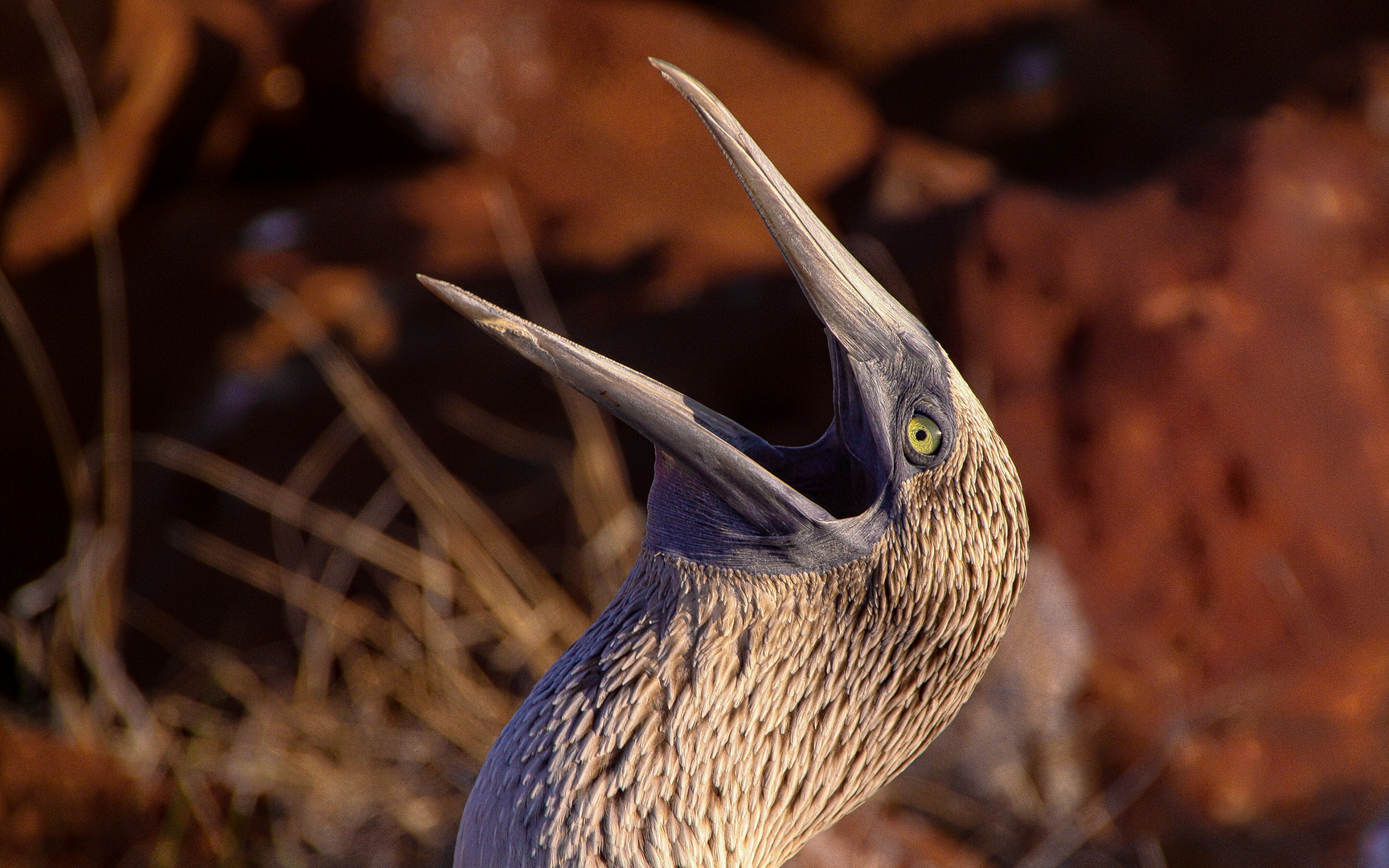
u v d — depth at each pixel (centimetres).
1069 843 870
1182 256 1051
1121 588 946
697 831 444
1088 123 1675
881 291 460
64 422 1236
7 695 1127
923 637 459
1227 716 903
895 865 824
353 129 1475
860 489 471
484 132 1440
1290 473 966
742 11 1745
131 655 1087
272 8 1449
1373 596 937
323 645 1019
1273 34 1881
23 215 1247
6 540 1235
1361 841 842
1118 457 975
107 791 871
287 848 863
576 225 1367
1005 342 1034
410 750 943
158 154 1368
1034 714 909
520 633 988
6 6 1210
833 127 1560
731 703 447
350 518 1109
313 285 1241
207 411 1177
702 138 1505
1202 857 869
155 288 1280
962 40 1702
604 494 1054
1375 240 1055
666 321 1216
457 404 1166
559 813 434
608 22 1515
